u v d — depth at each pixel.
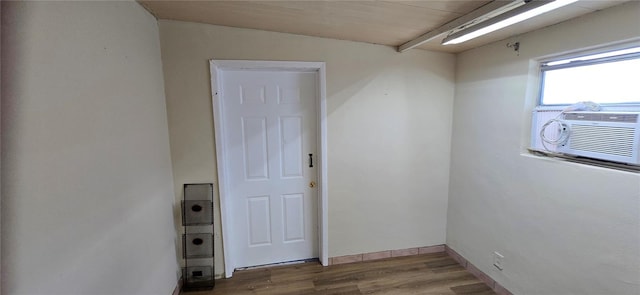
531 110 2.21
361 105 2.86
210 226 2.69
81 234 1.26
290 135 2.86
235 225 2.88
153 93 2.17
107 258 1.46
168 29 2.37
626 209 1.61
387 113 2.93
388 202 3.08
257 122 2.78
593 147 1.78
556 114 2.03
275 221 2.98
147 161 2.01
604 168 1.72
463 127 2.92
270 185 2.90
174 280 2.50
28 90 0.97
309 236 3.08
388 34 2.44
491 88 2.53
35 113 1.00
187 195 2.59
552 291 2.05
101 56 1.44
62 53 1.15
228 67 2.54
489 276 2.64
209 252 2.69
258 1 1.81
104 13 1.47
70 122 1.19
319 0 1.73
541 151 2.13
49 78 1.07
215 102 2.53
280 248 3.04
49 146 1.07
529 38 2.15
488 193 2.62
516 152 2.30
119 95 1.62
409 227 3.18
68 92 1.18
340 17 2.06
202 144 2.57
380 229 3.11
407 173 3.08
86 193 1.29
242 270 2.93
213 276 2.69
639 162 1.54
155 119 2.19
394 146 3.00
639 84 1.62
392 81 2.89
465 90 2.87
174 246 2.52
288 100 2.81
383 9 1.84
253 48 2.54
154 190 2.12
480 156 2.70
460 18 1.94
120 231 1.60
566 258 1.95
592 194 1.77
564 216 1.95
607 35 1.66
